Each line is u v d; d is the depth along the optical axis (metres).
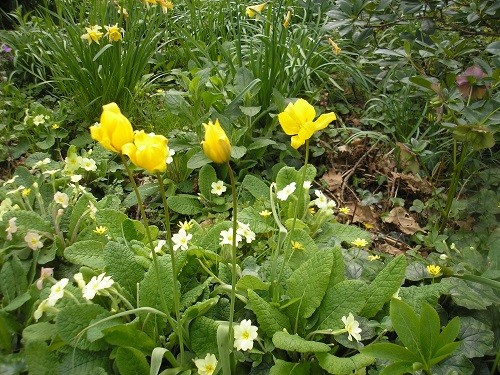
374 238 1.00
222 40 1.52
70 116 1.30
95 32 1.18
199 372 0.59
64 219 0.89
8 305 0.68
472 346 0.64
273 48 1.17
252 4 1.69
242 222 0.88
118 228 0.81
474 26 1.07
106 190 1.10
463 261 0.78
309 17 1.58
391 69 1.21
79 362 0.60
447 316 0.71
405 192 1.14
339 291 0.65
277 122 1.18
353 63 1.47
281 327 0.64
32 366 0.59
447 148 1.14
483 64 0.93
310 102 1.32
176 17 1.73
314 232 0.88
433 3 0.99
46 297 0.67
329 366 0.58
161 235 0.98
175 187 1.09
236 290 0.70
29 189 0.90
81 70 1.23
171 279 0.68
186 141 1.12
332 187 1.16
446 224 1.01
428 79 0.96
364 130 1.32
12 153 1.20
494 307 0.72
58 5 1.35
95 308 0.63
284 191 0.84
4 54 1.50
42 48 1.46
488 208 0.95
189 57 1.53
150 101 1.38
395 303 0.57
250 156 1.16
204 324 0.65
